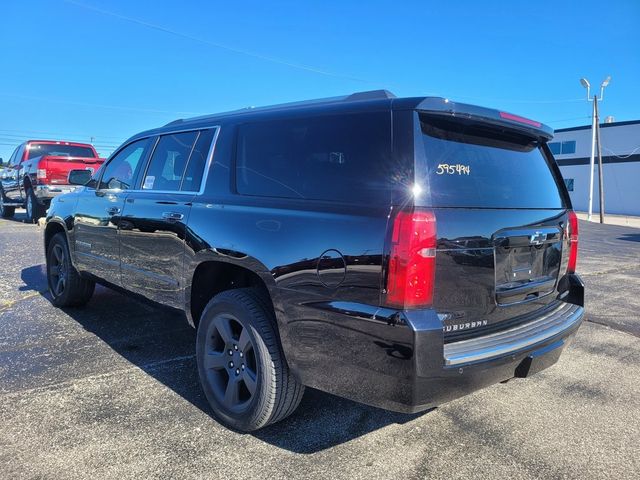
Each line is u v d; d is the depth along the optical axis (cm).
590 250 1398
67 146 1522
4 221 1495
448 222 258
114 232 448
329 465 286
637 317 625
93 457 286
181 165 398
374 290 249
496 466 291
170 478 270
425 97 267
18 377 390
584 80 3241
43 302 601
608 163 4497
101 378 393
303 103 341
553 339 305
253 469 280
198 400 361
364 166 273
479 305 277
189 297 362
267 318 306
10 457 283
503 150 325
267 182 322
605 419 352
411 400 242
